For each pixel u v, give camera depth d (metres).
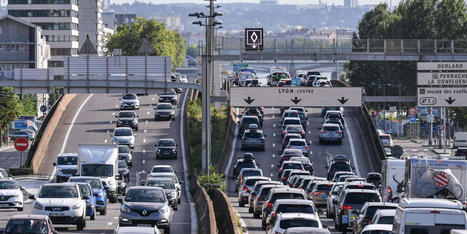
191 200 153.00
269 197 100.25
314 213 82.12
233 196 168.12
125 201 93.44
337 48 174.62
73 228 97.50
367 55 175.50
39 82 182.12
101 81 183.00
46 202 93.19
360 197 98.56
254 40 172.12
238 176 175.62
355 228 87.88
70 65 185.12
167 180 129.50
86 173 137.00
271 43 172.75
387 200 123.06
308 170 185.25
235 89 177.25
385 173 124.81
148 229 62.34
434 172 99.88
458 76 158.88
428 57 175.00
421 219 63.34
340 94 179.62
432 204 64.38
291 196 99.81
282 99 178.12
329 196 118.06
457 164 101.44
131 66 184.00
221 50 173.25
